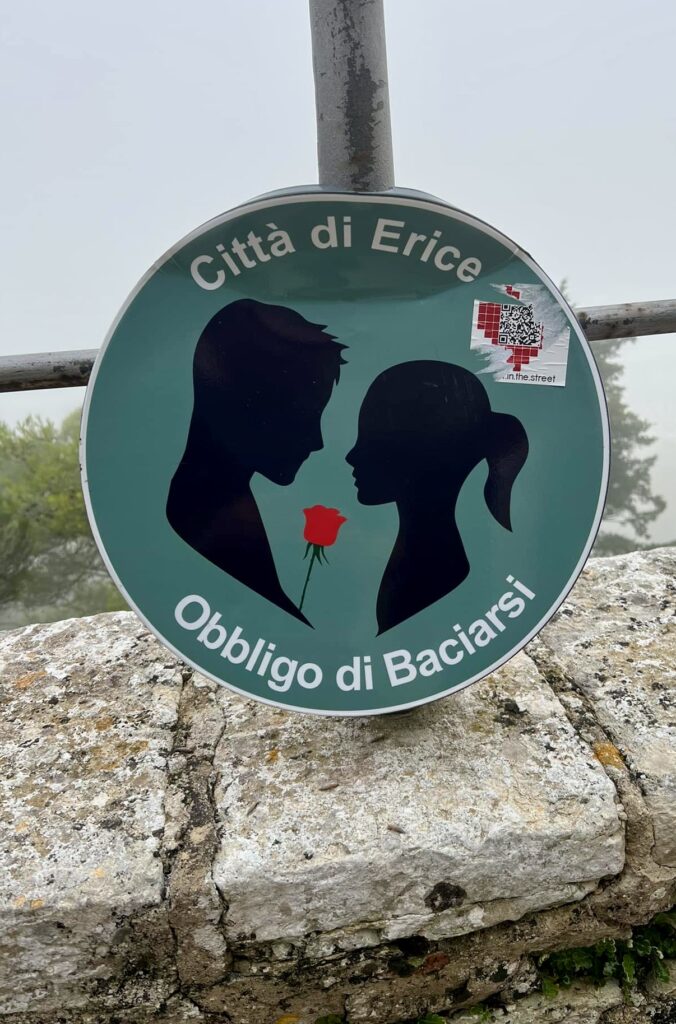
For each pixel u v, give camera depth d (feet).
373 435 4.12
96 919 3.84
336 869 3.92
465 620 4.27
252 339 4.00
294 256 3.91
